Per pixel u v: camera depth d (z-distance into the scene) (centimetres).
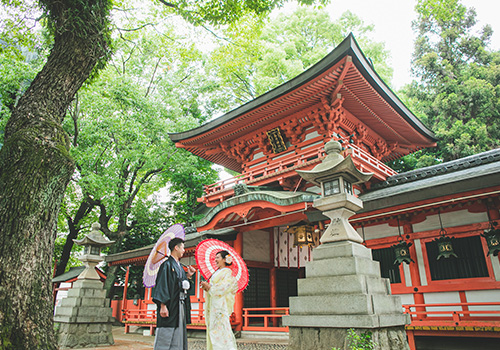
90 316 1105
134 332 1791
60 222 2438
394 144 1756
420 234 982
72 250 2834
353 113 1489
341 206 616
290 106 1440
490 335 747
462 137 2012
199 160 2492
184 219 2567
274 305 1459
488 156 1083
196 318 1515
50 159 500
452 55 2547
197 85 2669
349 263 556
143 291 2262
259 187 1429
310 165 1312
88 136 1869
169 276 423
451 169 1156
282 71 2428
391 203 917
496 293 841
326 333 540
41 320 450
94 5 646
